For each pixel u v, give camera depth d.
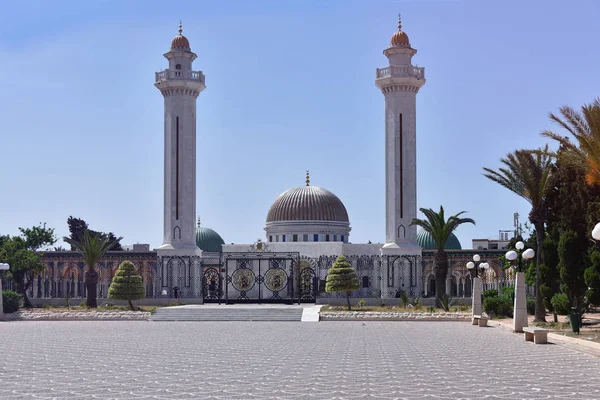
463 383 21.17
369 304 71.00
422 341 36.50
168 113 85.62
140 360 27.61
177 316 58.91
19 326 50.41
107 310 63.12
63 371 24.34
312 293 83.56
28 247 85.50
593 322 49.31
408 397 18.67
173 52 85.44
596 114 35.16
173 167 85.19
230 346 33.72
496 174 49.81
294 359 27.80
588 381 21.58
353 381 21.59
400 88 83.56
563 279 45.22
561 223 48.69
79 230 121.56
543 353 30.11
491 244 104.75
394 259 78.94
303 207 99.69
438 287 67.75
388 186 83.88
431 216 68.50
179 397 18.81
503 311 56.50
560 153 39.22
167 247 83.75
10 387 20.78
